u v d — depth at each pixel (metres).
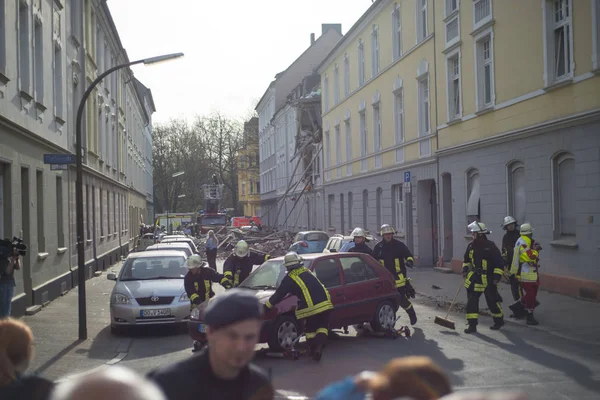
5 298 11.77
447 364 8.97
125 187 41.62
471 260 11.78
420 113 25.69
